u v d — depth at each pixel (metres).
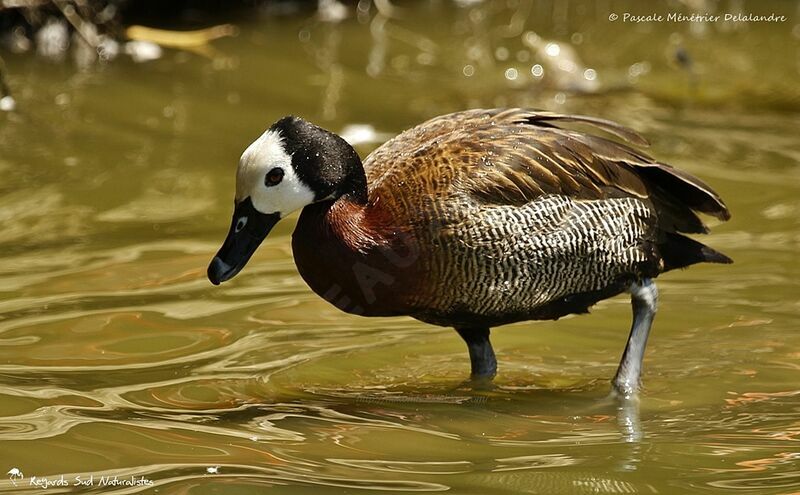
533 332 12.32
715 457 9.25
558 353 11.84
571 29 22.25
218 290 12.73
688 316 12.38
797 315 12.32
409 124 17.38
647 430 9.89
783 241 14.09
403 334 12.12
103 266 13.12
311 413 10.11
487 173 10.36
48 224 14.16
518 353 11.84
